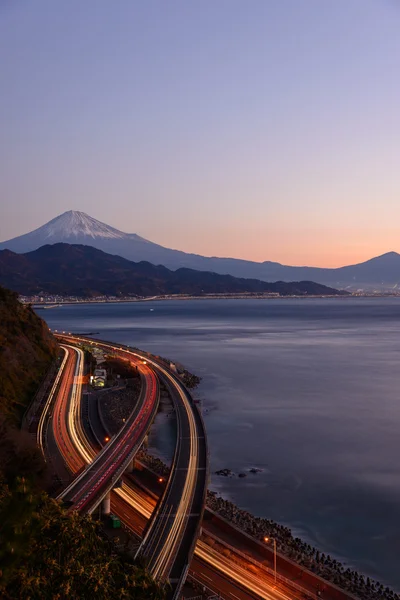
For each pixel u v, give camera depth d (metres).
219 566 50.69
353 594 48.44
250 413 118.19
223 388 146.00
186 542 48.41
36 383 113.25
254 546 56.81
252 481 78.81
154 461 81.81
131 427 90.69
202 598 44.47
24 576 27.91
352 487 76.50
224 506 67.62
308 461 87.12
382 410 121.31
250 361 198.25
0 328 123.69
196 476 68.00
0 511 21.75
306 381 157.12
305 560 54.19
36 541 30.28
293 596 46.38
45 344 148.75
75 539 33.09
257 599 45.28
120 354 187.62
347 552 58.59
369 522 65.62
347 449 93.19
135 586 32.34
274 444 96.00
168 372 155.50
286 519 66.38
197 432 92.25
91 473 64.56
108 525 56.81
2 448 63.94
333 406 125.12
